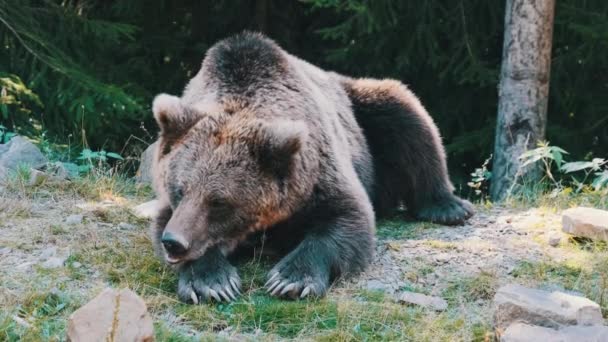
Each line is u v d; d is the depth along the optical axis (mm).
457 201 9422
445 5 15633
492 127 14758
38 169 10234
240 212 6906
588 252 7926
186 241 6551
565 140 14445
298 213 7434
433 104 16156
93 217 8477
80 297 6574
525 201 9969
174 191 6965
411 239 8539
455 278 7293
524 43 13086
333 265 7219
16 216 8258
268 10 17297
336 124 8469
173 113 7184
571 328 5848
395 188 9695
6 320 5898
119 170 12617
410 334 6227
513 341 5695
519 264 7613
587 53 14555
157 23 16672
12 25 13945
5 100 12984
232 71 7723
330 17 16891
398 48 15453
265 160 6934
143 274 7156
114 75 15219
